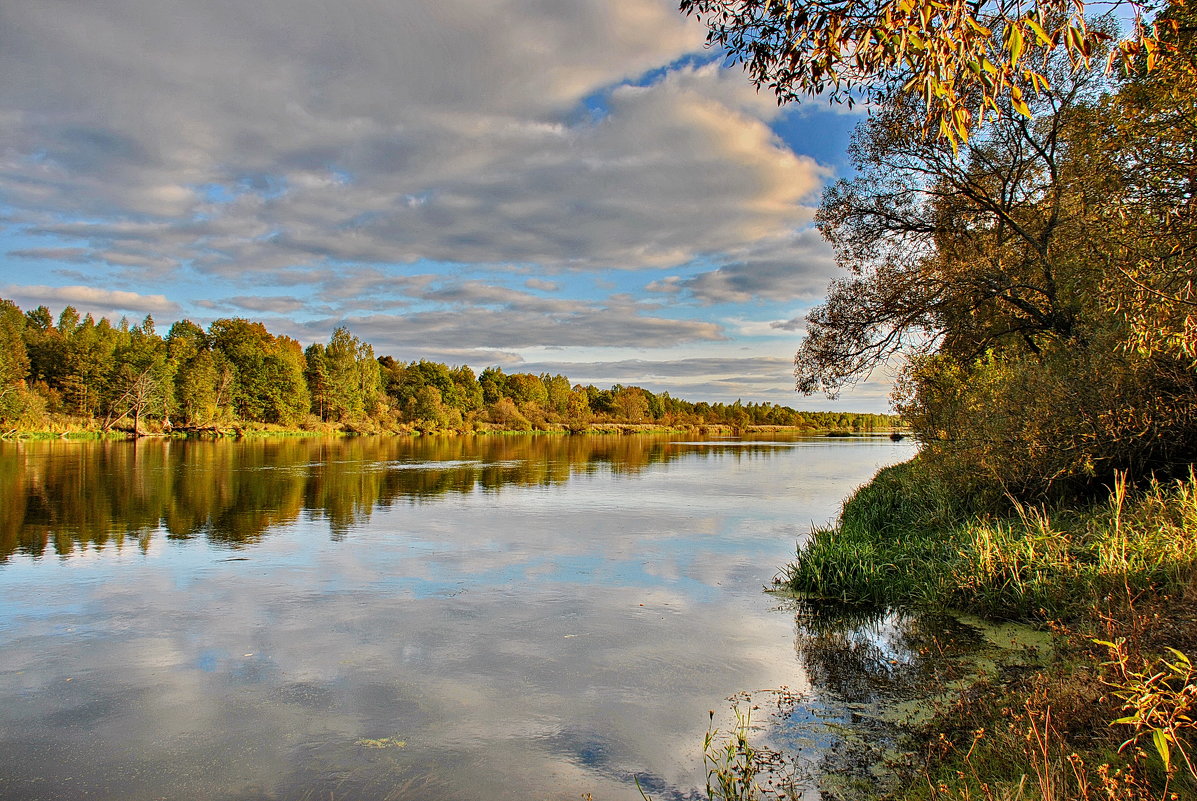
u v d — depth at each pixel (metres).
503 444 66.69
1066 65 13.07
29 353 74.38
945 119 3.62
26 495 21.67
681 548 14.48
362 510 19.77
